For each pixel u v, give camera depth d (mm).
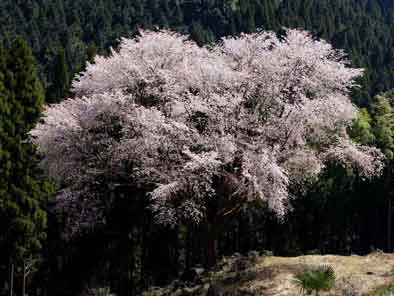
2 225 31031
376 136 41969
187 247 35594
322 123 20812
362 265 16641
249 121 19719
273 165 17750
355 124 40062
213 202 21297
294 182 23797
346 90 21547
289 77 20453
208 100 19484
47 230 34500
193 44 23297
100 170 21703
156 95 20484
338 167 41438
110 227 31781
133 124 19250
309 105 19234
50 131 21422
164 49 21453
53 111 22188
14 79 32562
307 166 21594
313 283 12578
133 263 35875
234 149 18297
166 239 37875
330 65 21297
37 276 36406
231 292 16234
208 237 21422
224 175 19156
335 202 44281
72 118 21250
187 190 19750
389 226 43812
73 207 26906
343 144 21750
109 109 19750
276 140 19781
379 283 14328
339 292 13898
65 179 23406
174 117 19406
